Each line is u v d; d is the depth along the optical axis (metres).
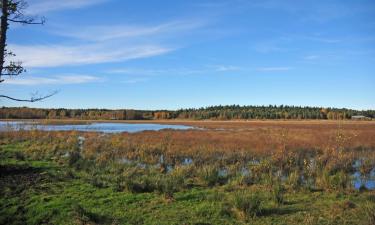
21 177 14.15
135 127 72.31
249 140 32.97
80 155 19.98
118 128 66.31
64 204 10.67
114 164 17.27
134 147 24.77
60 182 13.44
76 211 9.73
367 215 9.12
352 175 16.06
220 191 12.33
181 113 177.88
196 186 13.26
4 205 10.83
